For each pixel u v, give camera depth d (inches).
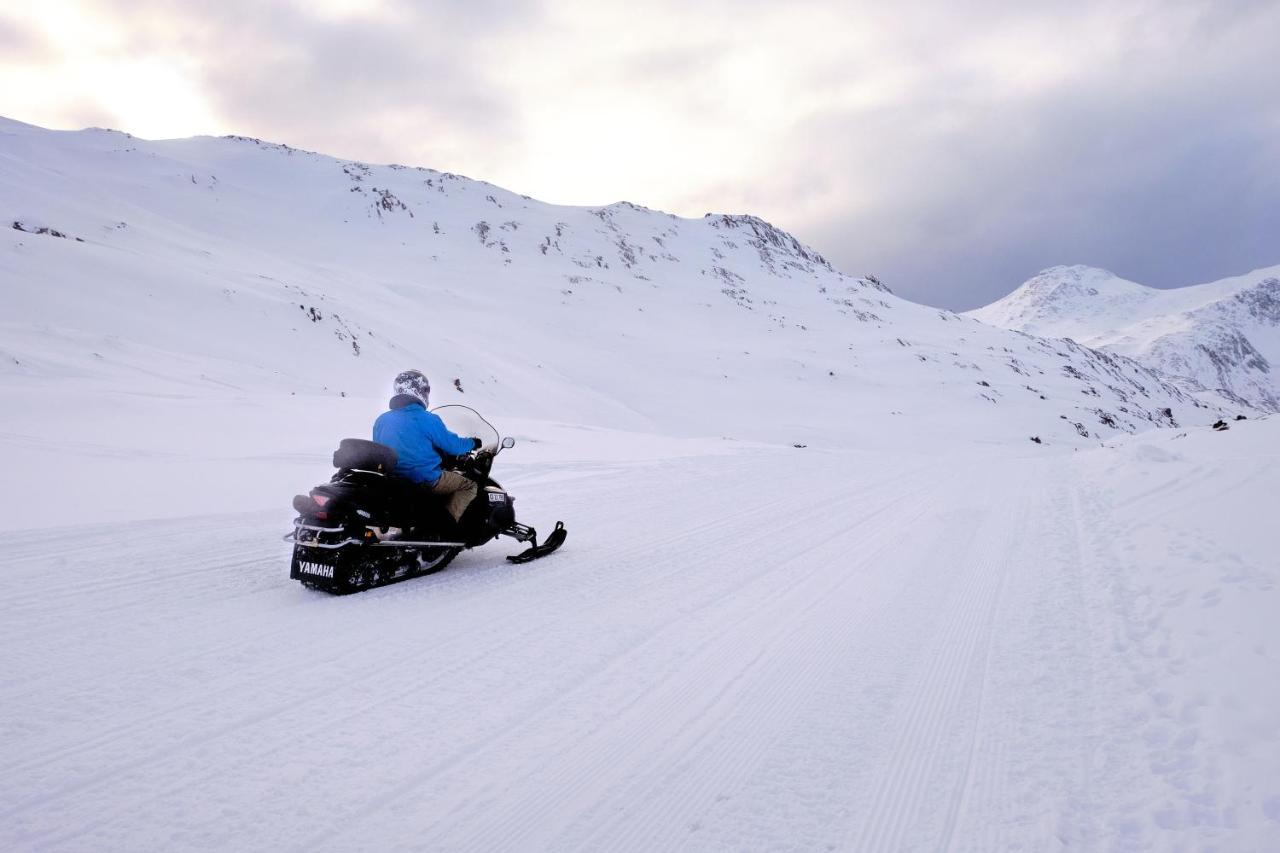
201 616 183.5
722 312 7268.7
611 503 390.3
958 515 369.7
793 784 115.5
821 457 737.0
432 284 6417.3
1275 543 229.5
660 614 202.1
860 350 5812.0
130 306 2026.3
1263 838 93.4
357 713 135.5
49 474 385.7
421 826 101.9
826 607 210.2
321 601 201.9
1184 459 471.5
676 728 134.4
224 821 100.4
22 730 122.0
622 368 4564.5
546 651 171.3
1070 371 6264.8
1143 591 204.8
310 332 2324.1
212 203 7701.8
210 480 395.5
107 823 98.4
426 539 236.1
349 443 216.4
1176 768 113.2
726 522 344.5
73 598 190.1
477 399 2486.5
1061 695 144.4
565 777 116.5
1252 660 146.3
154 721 128.0
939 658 168.7
